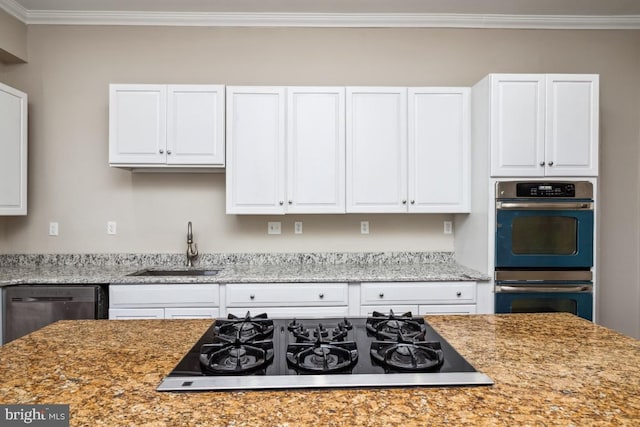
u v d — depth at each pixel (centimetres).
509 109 254
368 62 312
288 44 309
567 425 70
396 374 91
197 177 308
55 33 303
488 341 117
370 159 276
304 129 274
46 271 276
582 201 253
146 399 80
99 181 305
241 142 271
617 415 73
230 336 120
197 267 298
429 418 73
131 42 305
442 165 278
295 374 92
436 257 313
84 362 100
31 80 303
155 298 246
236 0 282
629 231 314
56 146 304
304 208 274
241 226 309
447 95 278
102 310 248
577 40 314
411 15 304
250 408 76
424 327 127
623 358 103
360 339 121
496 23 310
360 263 311
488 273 254
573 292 253
